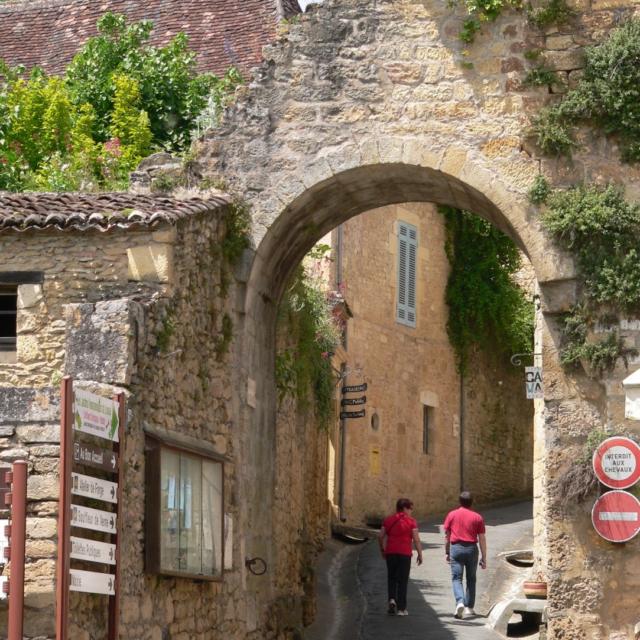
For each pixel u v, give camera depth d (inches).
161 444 562.3
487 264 1496.1
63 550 468.1
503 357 1536.7
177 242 613.0
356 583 972.6
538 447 880.3
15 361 595.8
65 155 916.6
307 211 751.1
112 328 539.2
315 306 959.6
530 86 709.9
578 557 671.1
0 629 480.1
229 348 698.8
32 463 496.7
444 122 716.0
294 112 733.3
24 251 600.4
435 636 791.1
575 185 698.8
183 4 1123.9
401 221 1422.2
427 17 725.9
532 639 783.7
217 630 647.1
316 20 738.2
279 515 796.0
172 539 579.8
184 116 1014.4
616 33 698.2
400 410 1396.4
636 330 682.2
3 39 1149.1
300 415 885.2
